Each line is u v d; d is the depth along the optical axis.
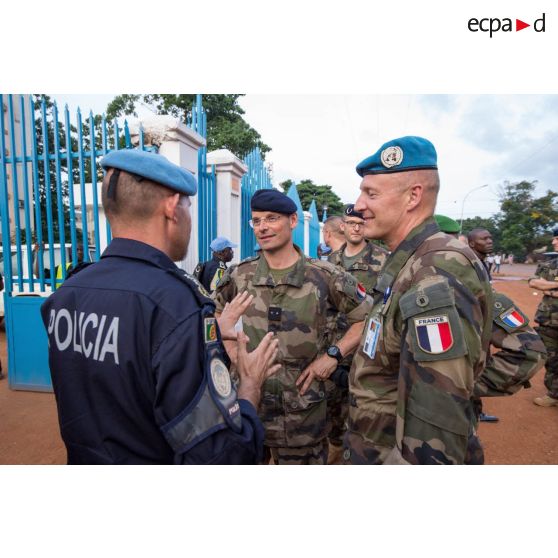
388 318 1.25
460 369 1.01
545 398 4.15
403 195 1.28
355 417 1.39
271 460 2.85
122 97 16.66
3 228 4.11
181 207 1.13
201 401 0.92
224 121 18.66
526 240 36.56
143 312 0.96
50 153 3.94
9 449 3.07
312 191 43.44
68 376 1.04
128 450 0.99
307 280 2.08
